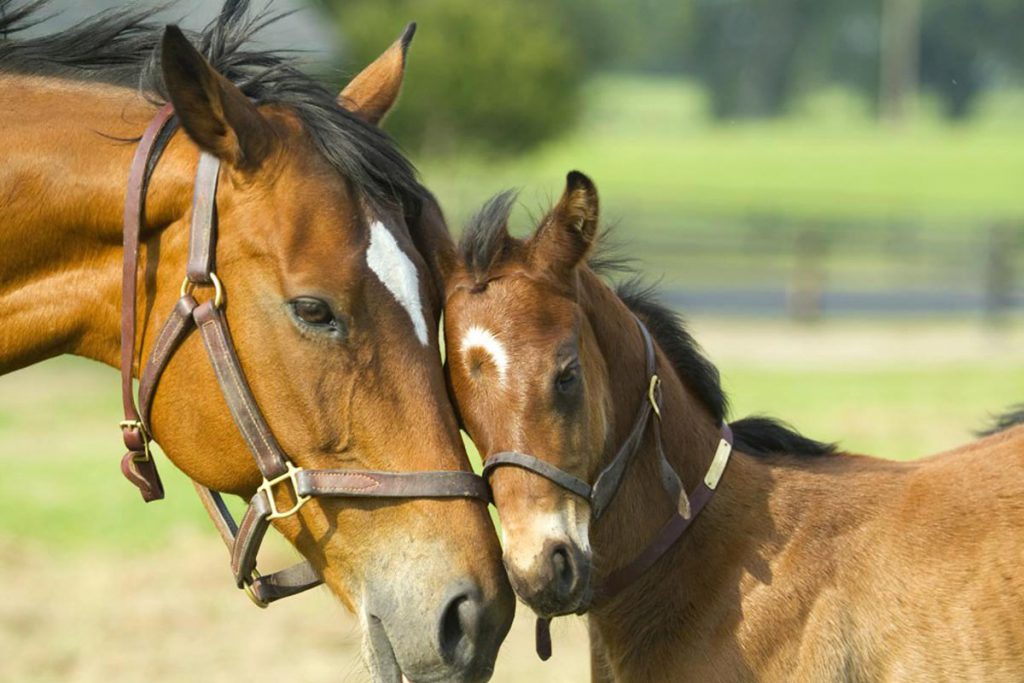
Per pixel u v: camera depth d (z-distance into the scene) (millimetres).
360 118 6039
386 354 5680
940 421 21453
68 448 20875
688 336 7840
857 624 6957
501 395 6254
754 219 54125
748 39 166500
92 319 6109
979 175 93562
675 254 48719
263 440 5633
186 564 14945
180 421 5781
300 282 5539
